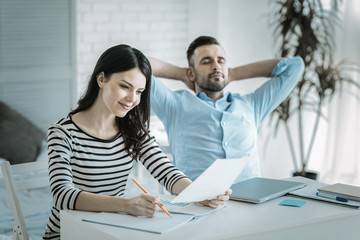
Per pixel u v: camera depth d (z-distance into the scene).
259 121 2.37
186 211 1.40
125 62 1.51
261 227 1.28
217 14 3.69
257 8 3.71
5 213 2.29
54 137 1.56
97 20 3.69
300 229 1.35
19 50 3.28
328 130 3.61
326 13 3.53
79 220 1.33
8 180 1.60
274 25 3.69
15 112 3.27
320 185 1.72
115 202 1.38
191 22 4.00
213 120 2.19
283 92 2.39
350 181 3.55
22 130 3.22
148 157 1.73
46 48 3.38
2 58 3.23
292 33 3.28
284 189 1.62
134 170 2.97
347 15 3.44
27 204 2.44
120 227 1.27
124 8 3.78
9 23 3.22
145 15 3.88
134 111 1.68
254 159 2.25
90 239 1.28
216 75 2.25
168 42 3.99
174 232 1.24
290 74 2.38
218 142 2.19
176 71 2.40
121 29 3.79
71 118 1.62
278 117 3.47
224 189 1.45
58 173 1.49
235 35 3.72
